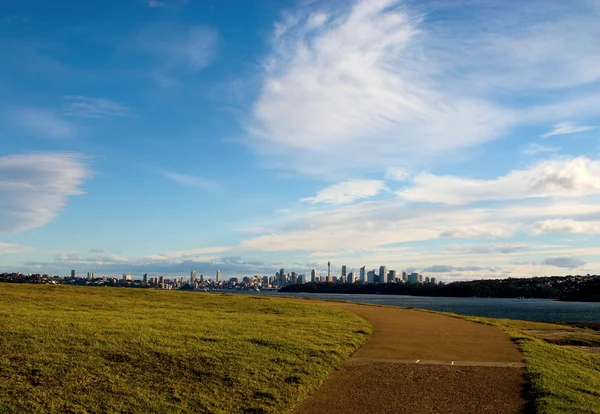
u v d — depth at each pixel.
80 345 12.79
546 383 11.51
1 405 9.04
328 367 12.84
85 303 24.31
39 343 12.71
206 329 16.39
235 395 10.30
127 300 27.77
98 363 11.51
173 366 11.68
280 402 10.08
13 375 10.47
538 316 69.31
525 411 9.85
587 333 25.55
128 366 11.48
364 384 11.62
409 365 13.52
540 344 17.61
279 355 13.27
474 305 113.12
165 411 9.30
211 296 34.25
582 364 14.90
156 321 17.78
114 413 9.12
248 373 11.57
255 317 21.47
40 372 10.72
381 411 9.81
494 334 19.89
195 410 9.47
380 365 13.48
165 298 30.77
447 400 10.49
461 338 18.55
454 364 13.68
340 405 10.16
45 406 9.20
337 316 24.58
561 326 29.38
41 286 33.72
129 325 16.20
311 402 10.34
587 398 10.66
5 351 11.89
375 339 17.97
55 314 18.28
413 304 105.56
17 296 25.80
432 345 16.80
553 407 9.84
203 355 12.54
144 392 10.12
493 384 11.67
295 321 20.56
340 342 16.14
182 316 20.34
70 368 11.07
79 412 9.09
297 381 11.37
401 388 11.31
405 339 18.11
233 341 14.41
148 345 13.07
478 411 9.84
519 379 12.12
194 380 10.95
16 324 14.88
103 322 16.61
